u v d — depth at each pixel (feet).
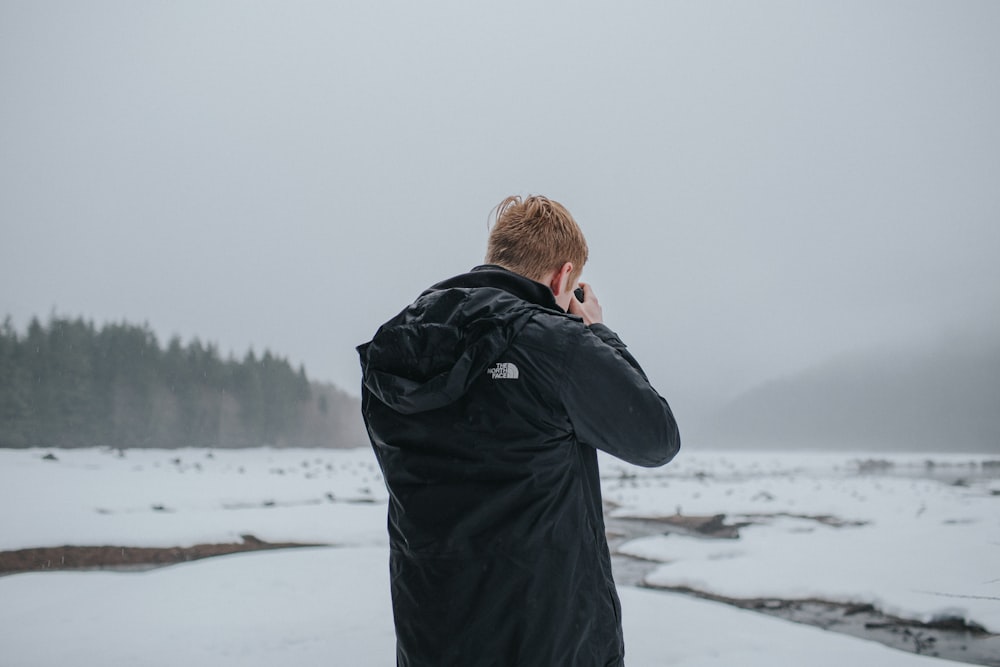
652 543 33.37
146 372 199.21
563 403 4.11
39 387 170.60
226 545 30.60
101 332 195.62
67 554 27.17
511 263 5.02
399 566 4.30
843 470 142.10
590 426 4.17
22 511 35.58
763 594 21.74
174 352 215.51
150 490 53.01
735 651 12.97
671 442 4.39
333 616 15.94
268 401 239.71
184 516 35.99
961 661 15.33
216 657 12.71
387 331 4.36
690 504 52.60
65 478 59.67
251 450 192.95
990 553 24.07
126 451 142.61
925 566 22.91
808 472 128.88
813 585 22.04
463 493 4.06
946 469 154.61
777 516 44.80
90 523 31.76
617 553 31.96
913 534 29.71
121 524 32.17
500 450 4.05
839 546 28.32
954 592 19.83
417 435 4.25
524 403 4.09
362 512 41.29
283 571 21.74
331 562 23.38
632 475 105.60
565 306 5.24
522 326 4.20
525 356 4.13
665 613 16.10
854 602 20.54
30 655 12.88
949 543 26.43
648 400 4.23
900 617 19.01
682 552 30.63
